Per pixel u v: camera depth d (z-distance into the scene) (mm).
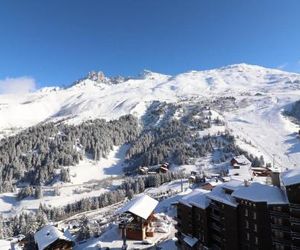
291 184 67938
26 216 197125
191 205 99562
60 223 184875
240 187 82562
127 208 119375
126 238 118375
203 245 94375
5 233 178750
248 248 76625
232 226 80688
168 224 131750
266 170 196500
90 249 112250
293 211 68125
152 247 109188
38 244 116562
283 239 70375
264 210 73188
